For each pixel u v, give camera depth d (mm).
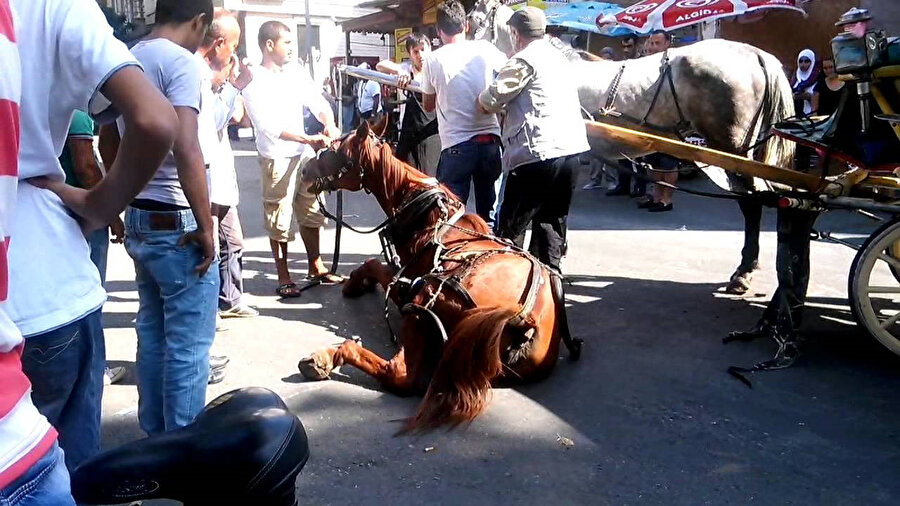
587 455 3018
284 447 1388
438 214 3939
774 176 4023
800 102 8672
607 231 7152
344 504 2664
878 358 3996
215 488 1367
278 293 5168
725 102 4910
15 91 1144
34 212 1505
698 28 11172
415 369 3525
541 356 3609
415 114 5887
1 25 1129
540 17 4352
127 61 1496
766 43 10508
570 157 4414
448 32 4910
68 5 1460
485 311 3297
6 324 1111
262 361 3975
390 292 3895
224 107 3990
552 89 4297
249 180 11023
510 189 4484
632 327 4480
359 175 4133
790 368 3863
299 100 4902
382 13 14289
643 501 2699
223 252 4523
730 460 2984
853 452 3041
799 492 2758
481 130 4805
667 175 7938
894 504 2678
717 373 3814
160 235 2449
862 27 3789
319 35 23141
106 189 1578
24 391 1135
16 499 1099
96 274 1651
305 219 5246
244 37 21875
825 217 7711
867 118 3680
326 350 3682
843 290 5211
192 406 2566
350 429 3215
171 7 2426
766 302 4926
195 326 2531
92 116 1756
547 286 3674
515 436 3170
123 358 4008
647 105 5203
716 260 6020
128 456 1344
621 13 9664
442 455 3010
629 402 3488
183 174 2264
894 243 3936
